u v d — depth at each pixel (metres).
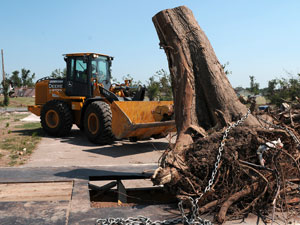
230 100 3.95
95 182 5.61
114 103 8.11
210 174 3.20
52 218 2.82
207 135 3.67
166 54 4.29
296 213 2.96
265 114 4.23
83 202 3.29
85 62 10.27
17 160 6.76
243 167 3.19
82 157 7.30
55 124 10.77
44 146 8.75
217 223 2.74
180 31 4.13
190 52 4.09
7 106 32.12
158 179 2.95
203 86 4.02
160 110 9.01
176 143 3.56
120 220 2.76
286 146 3.55
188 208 3.12
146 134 8.73
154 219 2.84
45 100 11.67
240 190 3.09
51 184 4.09
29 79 72.81
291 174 3.36
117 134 8.14
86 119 9.40
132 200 4.50
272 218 2.67
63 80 11.30
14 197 3.56
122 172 4.79
